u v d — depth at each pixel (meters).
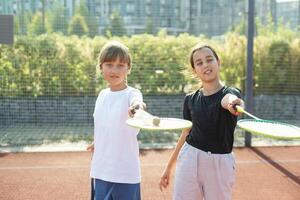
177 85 9.79
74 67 9.48
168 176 3.50
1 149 7.32
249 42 7.36
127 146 3.13
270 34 10.79
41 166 6.24
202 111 3.14
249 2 7.29
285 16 12.00
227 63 9.80
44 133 8.70
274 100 10.19
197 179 3.19
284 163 6.42
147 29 10.12
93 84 9.51
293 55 10.20
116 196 3.14
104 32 9.90
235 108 2.75
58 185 5.36
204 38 10.19
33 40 9.43
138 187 3.20
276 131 2.54
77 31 9.77
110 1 9.91
